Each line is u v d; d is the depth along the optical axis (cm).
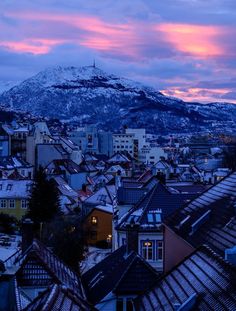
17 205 9131
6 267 3366
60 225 6356
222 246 2575
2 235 7838
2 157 13400
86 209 8356
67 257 5356
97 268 3812
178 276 2097
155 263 4412
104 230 7362
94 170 15050
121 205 5447
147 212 4612
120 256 3634
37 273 3150
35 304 1920
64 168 12300
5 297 2709
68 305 1833
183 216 3528
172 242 3553
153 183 6072
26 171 13188
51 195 7838
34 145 15100
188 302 1730
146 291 2189
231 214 2898
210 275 1864
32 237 3766
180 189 6444
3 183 9400
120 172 13112
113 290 3012
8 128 15825
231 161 19100
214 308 1616
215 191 3581
